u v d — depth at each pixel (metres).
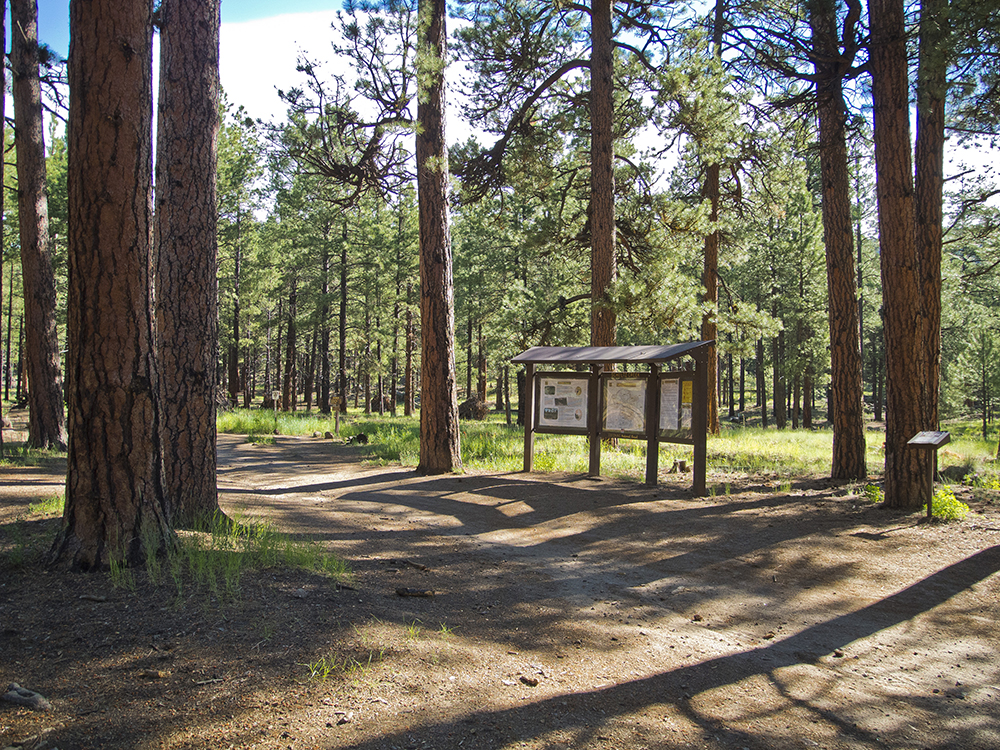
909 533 6.66
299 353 64.62
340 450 16.34
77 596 3.92
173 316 6.36
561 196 18.64
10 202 26.88
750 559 6.17
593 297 14.77
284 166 12.87
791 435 23.14
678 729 3.11
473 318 36.97
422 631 4.03
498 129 16.69
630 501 8.77
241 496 8.67
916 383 7.71
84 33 4.30
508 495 9.34
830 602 5.08
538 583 5.46
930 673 3.87
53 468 10.02
